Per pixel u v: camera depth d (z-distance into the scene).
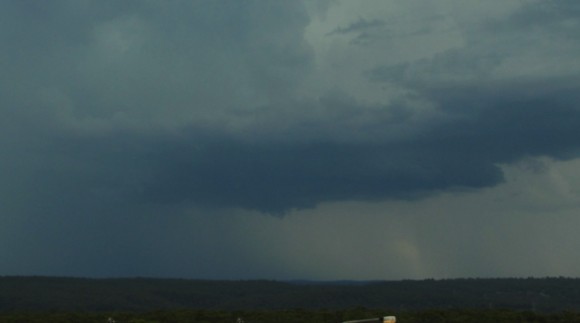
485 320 109.38
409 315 115.56
